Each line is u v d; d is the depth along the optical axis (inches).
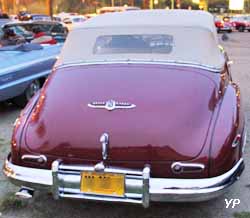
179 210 152.3
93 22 181.0
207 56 164.9
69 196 133.0
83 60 166.7
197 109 138.0
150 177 128.7
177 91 143.5
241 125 147.1
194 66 159.0
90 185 131.3
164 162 128.3
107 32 173.8
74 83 151.9
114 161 130.6
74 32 177.0
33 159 136.3
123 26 172.7
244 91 334.0
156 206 154.5
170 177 128.9
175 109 136.6
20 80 269.4
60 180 132.8
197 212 151.0
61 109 141.9
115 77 151.4
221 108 143.3
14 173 138.4
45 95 152.3
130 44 171.0
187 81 148.9
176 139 129.3
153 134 130.2
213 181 128.6
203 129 133.1
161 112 135.5
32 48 289.0
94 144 131.6
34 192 156.4
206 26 171.2
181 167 127.6
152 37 170.1
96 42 173.9
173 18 179.9
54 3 2372.0
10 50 284.8
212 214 149.6
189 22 172.1
